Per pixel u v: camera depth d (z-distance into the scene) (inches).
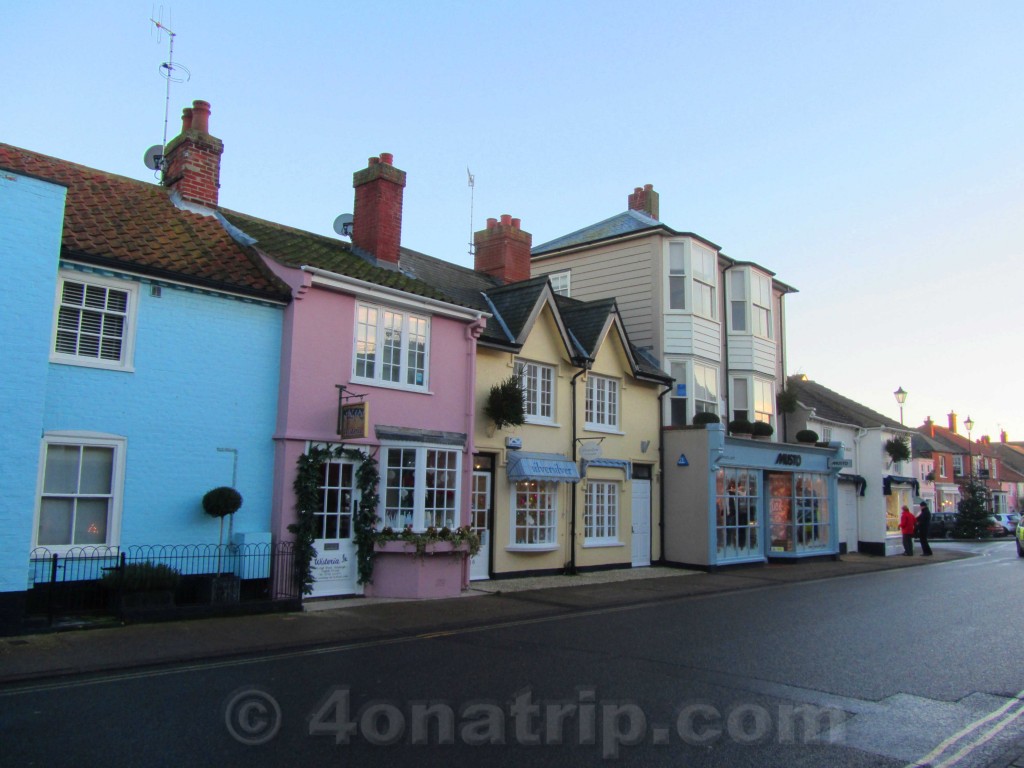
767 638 429.1
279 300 528.1
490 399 652.1
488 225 870.4
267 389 523.2
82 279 447.8
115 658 338.3
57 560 419.5
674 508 853.2
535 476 680.4
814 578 780.6
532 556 703.1
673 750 241.3
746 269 1011.3
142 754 225.3
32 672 311.0
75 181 546.9
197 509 480.1
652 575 757.3
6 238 393.4
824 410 1211.2
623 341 808.3
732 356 993.5
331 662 350.0
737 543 874.1
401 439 571.5
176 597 463.2
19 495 387.2
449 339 631.2
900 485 1317.7
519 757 232.2
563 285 1016.2
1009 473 2871.6
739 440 872.9
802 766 230.7
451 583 572.1
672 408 893.8
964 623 489.7
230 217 605.9
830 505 1026.1
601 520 788.0
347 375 554.3
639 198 1105.4
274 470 519.8
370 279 570.3
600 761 230.4
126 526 450.0
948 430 2652.6
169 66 667.4
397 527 568.7
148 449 462.6
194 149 609.0
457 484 607.8
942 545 1462.8
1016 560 1055.6
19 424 390.3
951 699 310.5
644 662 360.5
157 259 481.4
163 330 476.7
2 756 220.7
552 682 318.7
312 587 519.2
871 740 257.0
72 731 244.2
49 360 424.5
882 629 463.8
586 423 775.7
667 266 918.4
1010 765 237.3
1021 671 361.4
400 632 426.0
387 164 680.4
